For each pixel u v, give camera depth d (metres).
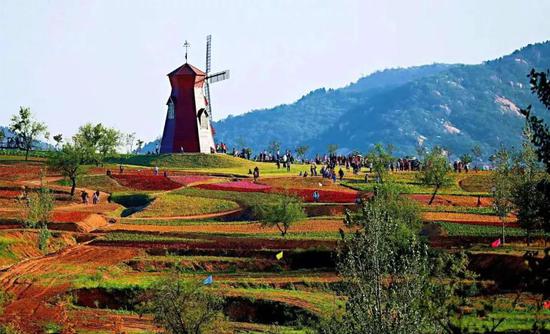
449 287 31.78
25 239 81.81
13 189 116.12
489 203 108.88
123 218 103.06
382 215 36.19
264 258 76.56
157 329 51.97
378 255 32.66
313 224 94.25
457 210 99.50
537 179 69.44
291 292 63.22
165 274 70.75
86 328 53.69
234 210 109.19
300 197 106.06
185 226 96.25
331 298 60.97
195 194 117.19
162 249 80.56
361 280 32.22
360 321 31.38
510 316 50.97
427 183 111.38
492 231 83.38
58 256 78.31
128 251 79.88
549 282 22.73
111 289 62.56
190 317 43.53
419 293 31.38
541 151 21.88
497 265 66.69
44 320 55.06
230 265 74.94
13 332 47.56
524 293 60.12
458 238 79.69
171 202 111.94
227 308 59.56
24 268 71.69
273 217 86.94
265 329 54.19
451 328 28.75
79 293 62.28
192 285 45.03
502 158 81.31
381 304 31.69
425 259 33.53
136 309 59.31
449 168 113.56
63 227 90.94
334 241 80.62
